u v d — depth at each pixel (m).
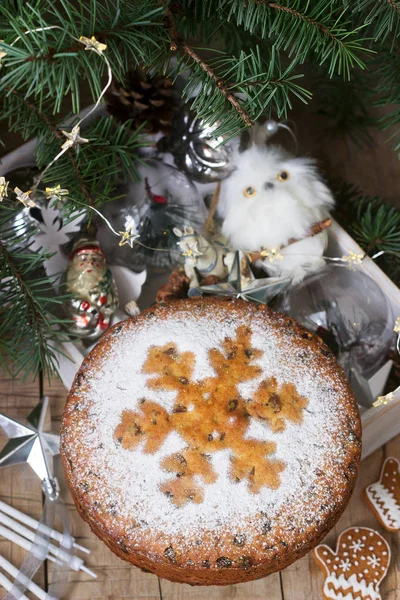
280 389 0.75
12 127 0.84
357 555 0.86
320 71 0.97
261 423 0.74
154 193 0.90
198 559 0.72
